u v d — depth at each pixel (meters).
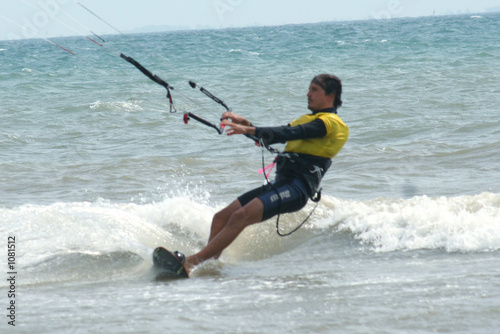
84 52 179.88
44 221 20.12
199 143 42.91
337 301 13.05
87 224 19.78
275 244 19.50
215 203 25.97
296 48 159.00
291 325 11.70
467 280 14.02
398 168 32.78
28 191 29.59
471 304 12.34
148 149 41.31
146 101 65.38
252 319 12.11
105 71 109.00
